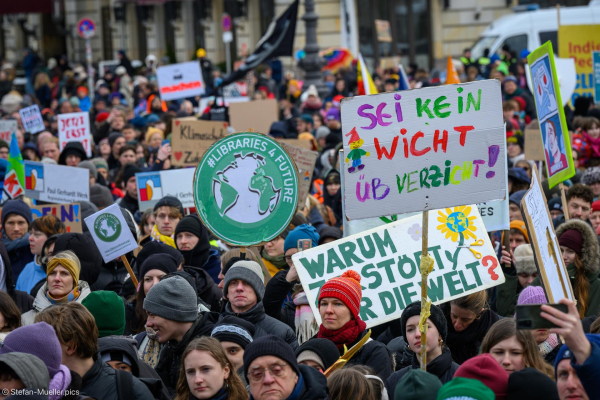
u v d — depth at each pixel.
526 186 19.59
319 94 48.62
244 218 13.68
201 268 14.46
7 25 97.38
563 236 13.47
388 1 78.19
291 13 38.84
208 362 9.53
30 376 7.84
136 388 9.40
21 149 27.62
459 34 78.44
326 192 23.53
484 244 12.61
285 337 11.71
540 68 13.06
